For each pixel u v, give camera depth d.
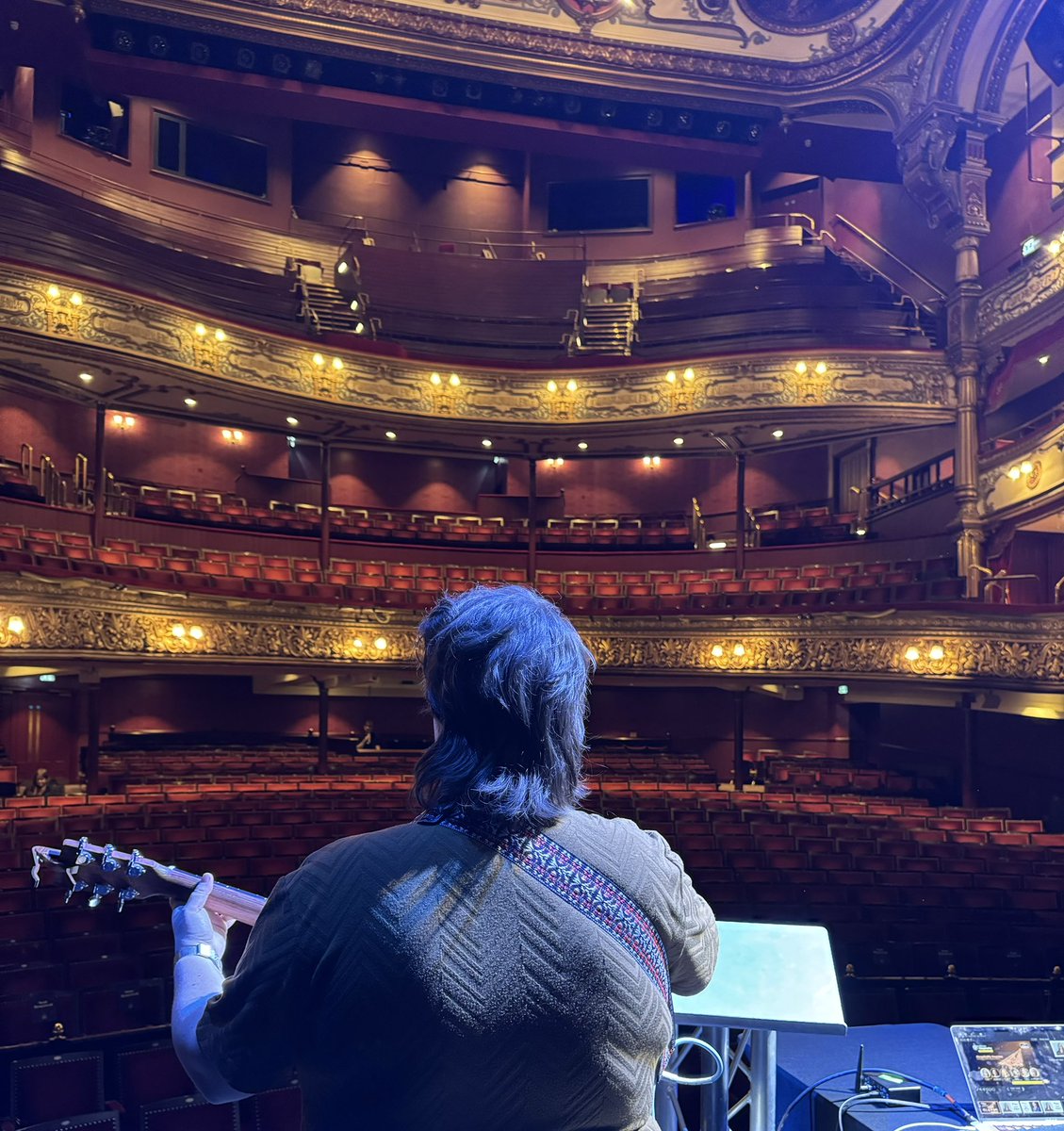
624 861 0.95
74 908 7.82
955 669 13.67
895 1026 2.06
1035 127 13.78
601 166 22.42
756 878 10.01
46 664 13.82
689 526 20.42
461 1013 0.82
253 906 1.23
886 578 15.84
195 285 17.77
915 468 17.47
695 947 1.00
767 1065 1.41
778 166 16.92
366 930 0.84
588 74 15.29
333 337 16.77
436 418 17.23
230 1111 4.66
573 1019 0.85
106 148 18.69
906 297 17.91
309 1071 0.88
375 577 17.41
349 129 21.84
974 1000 6.76
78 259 15.99
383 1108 0.84
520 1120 0.84
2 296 13.66
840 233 20.09
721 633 15.91
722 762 19.30
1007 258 14.85
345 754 18.14
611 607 16.50
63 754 16.55
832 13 14.77
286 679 18.45
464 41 14.78
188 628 14.85
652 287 20.89
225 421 17.11
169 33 14.12
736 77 15.46
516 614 0.98
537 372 17.45
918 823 12.48
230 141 20.36
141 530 16.09
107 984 6.13
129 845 10.24
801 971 1.34
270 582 15.68
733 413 16.52
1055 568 15.55
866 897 9.62
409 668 16.36
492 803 0.90
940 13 14.02
